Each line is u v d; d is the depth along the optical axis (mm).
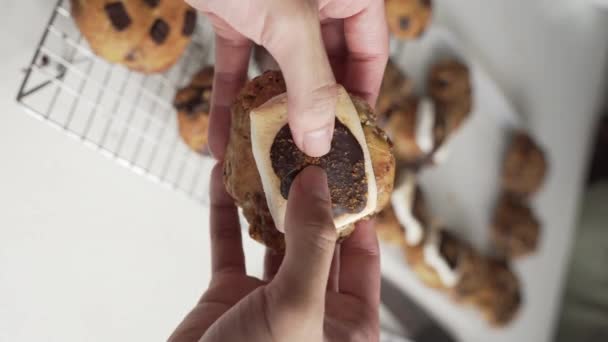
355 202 417
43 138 561
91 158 573
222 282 467
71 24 566
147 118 587
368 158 421
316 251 376
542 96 774
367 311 451
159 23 542
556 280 776
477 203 717
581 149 809
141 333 584
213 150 499
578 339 761
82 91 569
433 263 657
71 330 564
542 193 773
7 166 552
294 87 405
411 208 650
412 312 666
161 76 589
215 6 427
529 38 761
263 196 419
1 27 548
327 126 406
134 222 584
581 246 792
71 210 568
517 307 712
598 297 765
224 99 501
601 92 829
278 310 372
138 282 584
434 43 690
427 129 645
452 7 707
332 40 491
